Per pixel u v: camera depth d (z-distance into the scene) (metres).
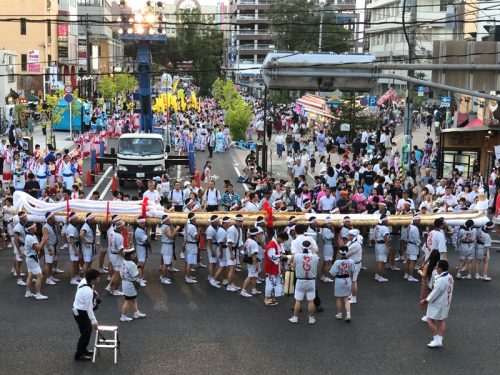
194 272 19.00
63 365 12.54
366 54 16.95
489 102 31.62
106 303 16.17
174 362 12.74
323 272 18.47
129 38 34.31
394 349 13.57
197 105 67.06
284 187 23.67
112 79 76.50
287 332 14.45
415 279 18.64
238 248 18.11
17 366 12.46
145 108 36.84
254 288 17.06
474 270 19.20
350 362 12.87
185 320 15.09
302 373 12.32
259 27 137.75
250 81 109.44
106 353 13.12
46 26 70.94
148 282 17.92
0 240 20.94
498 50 18.14
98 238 21.80
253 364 12.70
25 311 15.46
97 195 20.91
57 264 19.23
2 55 53.25
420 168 35.72
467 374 12.41
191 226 17.73
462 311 16.05
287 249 17.56
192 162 34.62
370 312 15.84
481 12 52.56
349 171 30.02
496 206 24.97
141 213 18.17
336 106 53.75
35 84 68.19
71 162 28.94
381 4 85.12
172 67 116.88
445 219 18.64
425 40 75.50
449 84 17.67
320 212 22.83
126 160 31.69
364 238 22.56
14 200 18.88
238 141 51.00
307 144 42.16
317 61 16.62
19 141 37.75
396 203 23.67
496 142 32.12
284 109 68.19
